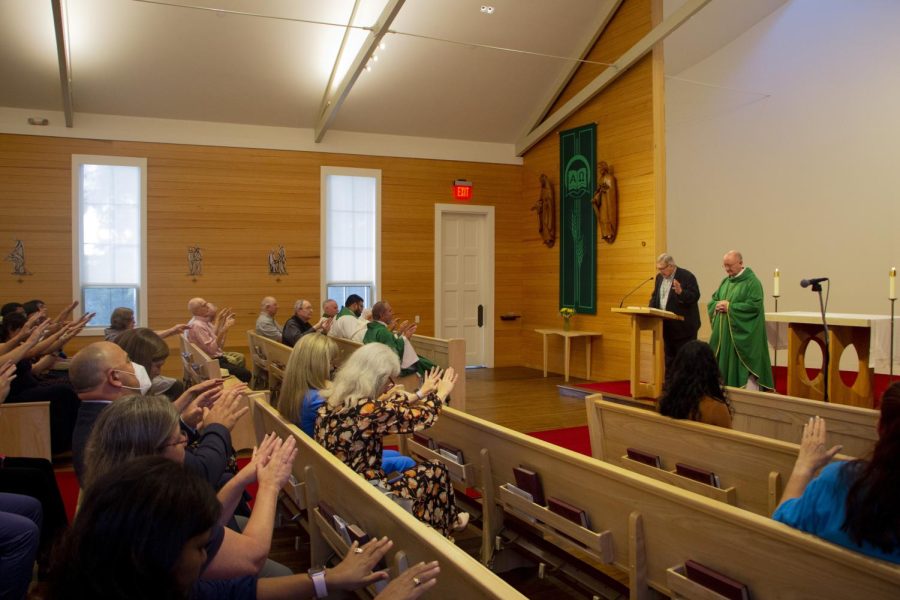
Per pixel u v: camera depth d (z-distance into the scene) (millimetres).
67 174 7707
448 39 7504
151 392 2840
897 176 7211
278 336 6852
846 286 7723
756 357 5445
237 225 8406
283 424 2797
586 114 8359
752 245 8820
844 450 2920
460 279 9656
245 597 1519
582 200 8422
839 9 7668
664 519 1879
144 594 925
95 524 938
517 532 2688
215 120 8273
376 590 1929
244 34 7074
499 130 9445
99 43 6879
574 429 5609
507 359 9820
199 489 1015
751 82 8750
